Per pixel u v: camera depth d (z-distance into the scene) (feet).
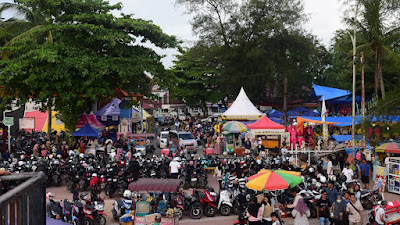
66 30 97.19
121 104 121.60
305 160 84.38
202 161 81.51
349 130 107.76
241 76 165.99
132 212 45.21
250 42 170.19
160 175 69.92
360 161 74.28
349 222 40.06
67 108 100.78
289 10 165.27
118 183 62.59
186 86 203.00
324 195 42.24
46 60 91.09
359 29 103.50
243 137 116.16
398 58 96.63
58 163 72.02
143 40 108.99
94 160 74.13
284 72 169.17
